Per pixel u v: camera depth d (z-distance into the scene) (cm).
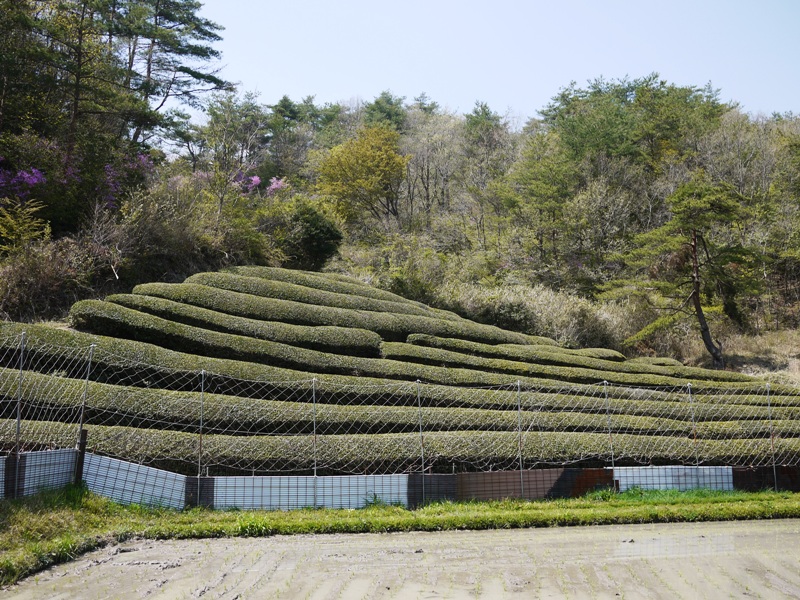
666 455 1395
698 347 2977
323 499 1120
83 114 2447
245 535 979
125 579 744
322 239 2748
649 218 3875
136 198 2055
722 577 763
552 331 2678
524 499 1204
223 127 3234
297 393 1430
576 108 4828
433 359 1795
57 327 1543
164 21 3519
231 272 2056
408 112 6525
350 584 727
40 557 791
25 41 2181
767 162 3806
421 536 986
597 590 709
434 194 5119
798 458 1476
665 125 4319
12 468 927
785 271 3553
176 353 1413
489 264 3703
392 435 1289
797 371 2683
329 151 4894
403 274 2714
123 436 1135
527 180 4006
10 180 1886
